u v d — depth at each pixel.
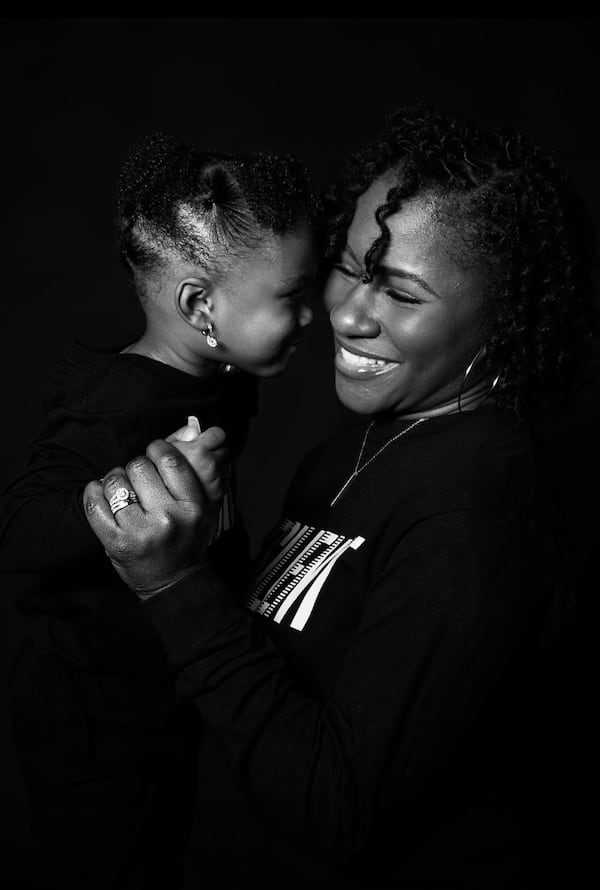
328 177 4.15
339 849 0.94
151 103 4.45
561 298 0.98
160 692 1.36
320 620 1.04
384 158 1.00
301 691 1.03
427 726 0.91
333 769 0.92
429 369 1.01
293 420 3.38
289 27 4.79
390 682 0.91
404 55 4.67
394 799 0.92
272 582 1.12
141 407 1.22
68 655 1.34
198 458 0.97
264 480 3.24
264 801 0.95
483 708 0.92
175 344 1.26
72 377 1.30
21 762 1.43
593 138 4.25
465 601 0.91
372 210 0.98
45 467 1.23
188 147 1.26
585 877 2.12
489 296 0.97
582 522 2.51
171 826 1.44
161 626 0.97
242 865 1.10
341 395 1.06
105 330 3.61
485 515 0.95
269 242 1.18
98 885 1.39
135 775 1.37
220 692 0.96
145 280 1.24
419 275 0.95
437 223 0.94
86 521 1.15
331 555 1.07
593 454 2.53
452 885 1.02
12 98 4.44
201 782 1.16
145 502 0.94
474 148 0.96
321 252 1.21
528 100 4.41
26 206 4.03
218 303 1.21
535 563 0.94
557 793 2.24
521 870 1.08
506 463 0.98
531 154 0.99
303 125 4.37
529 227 0.95
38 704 1.37
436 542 0.95
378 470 1.07
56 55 4.64
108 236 3.95
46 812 1.39
